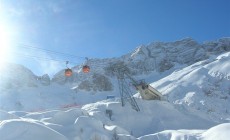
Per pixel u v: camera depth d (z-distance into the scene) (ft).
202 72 462.60
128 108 214.48
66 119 141.08
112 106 213.05
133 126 199.82
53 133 98.02
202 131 137.69
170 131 133.90
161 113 218.38
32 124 98.07
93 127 123.34
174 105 238.48
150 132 194.90
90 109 212.84
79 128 121.19
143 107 220.43
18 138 91.97
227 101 379.76
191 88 410.93
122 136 126.62
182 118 215.51
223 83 423.64
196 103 361.71
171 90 415.03
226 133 115.75
